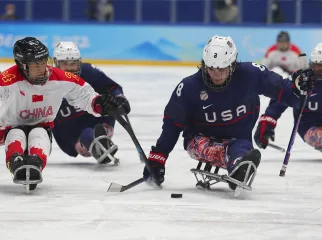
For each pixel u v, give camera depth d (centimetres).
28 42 1223
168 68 4491
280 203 1198
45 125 1339
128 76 3969
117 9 4894
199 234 981
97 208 1140
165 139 1305
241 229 1012
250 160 1184
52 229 1001
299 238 965
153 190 1305
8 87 1252
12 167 1225
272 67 3388
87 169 1559
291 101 1291
